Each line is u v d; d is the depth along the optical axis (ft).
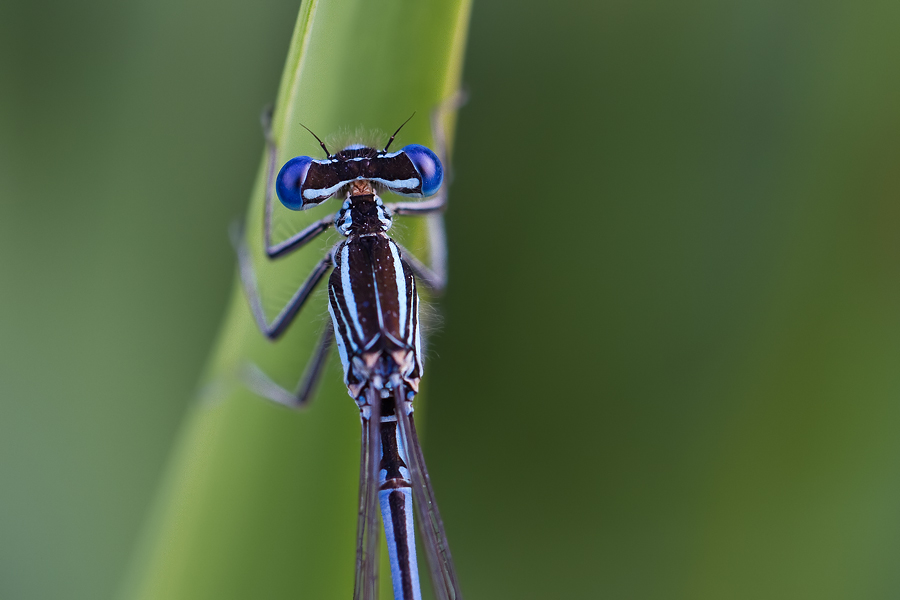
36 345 0.38
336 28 0.35
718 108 0.38
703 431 0.38
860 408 0.38
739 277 0.38
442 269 0.38
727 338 0.38
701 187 0.38
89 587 0.38
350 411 0.36
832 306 0.38
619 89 0.38
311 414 0.36
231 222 0.38
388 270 0.37
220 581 0.35
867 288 0.38
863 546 0.38
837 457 0.38
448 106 0.36
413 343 0.37
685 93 0.38
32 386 0.38
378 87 0.36
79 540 0.38
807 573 0.38
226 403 0.36
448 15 0.35
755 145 0.38
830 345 0.38
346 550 0.36
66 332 0.38
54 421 0.38
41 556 0.38
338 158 0.37
